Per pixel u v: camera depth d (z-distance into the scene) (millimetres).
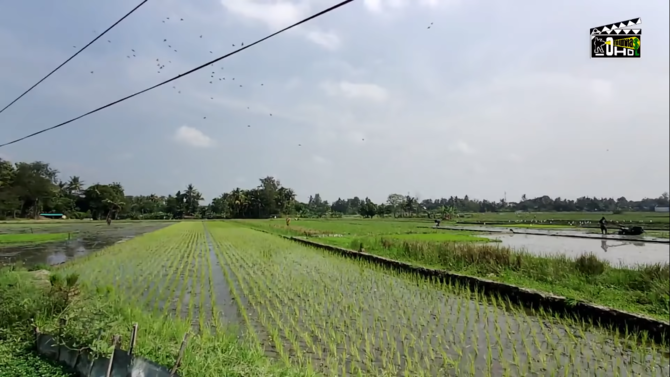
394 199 127750
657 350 7324
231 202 120375
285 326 8453
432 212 113125
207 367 5402
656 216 83625
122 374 5332
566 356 7004
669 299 9836
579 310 9477
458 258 16547
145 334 6715
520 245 28516
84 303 7426
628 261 19828
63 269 15773
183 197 121562
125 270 15930
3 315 7340
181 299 10922
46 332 6656
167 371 5027
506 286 11383
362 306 10203
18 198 69562
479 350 7184
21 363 6098
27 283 8719
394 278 14320
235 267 16844
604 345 7555
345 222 72688
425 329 8391
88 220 90562
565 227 52625
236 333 7867
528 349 7203
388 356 6863
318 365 6418
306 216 118000
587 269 13195
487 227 52562
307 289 12227
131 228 53281
